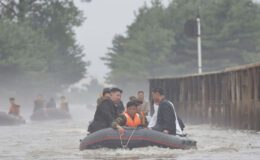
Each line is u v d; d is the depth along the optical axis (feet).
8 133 242.99
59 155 142.92
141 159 128.47
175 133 151.53
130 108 150.00
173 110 151.53
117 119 149.07
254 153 139.23
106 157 133.59
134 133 145.89
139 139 145.38
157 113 151.94
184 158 129.29
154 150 143.13
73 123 338.13
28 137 214.69
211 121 286.25
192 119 311.47
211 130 241.96
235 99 253.65
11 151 158.10
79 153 144.87
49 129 270.87
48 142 188.55
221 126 270.46
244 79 241.96
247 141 178.70
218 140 184.24
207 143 172.35
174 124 151.12
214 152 142.41
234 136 201.05
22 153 151.84
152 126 153.58
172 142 145.69
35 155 145.18
